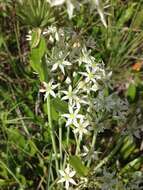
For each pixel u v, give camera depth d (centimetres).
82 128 29
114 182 30
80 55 30
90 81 29
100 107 29
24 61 40
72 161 28
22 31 42
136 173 31
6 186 33
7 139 35
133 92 35
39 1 24
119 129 31
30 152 34
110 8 40
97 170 30
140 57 39
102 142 34
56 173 33
